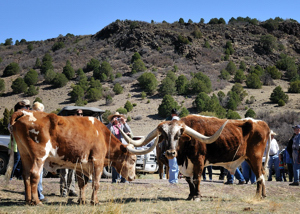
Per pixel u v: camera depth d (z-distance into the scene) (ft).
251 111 187.32
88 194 24.44
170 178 30.22
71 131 19.54
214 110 204.23
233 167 23.90
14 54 495.00
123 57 391.45
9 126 19.85
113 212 17.46
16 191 25.04
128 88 281.74
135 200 22.24
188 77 292.81
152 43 410.52
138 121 199.82
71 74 330.75
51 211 17.13
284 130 131.85
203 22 510.99
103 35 486.79
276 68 345.92
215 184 29.84
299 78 304.50
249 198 22.75
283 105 210.18
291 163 37.83
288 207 20.30
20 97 290.76
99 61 390.21
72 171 24.23
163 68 338.54
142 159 46.78
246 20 526.16
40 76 338.34
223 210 18.58
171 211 18.02
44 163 19.62
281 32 466.70
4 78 362.53
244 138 23.24
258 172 23.84
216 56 372.79
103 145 21.08
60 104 262.67
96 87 278.05
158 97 255.91
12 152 20.11
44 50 484.33
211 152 22.31
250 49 406.41
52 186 26.96
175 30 448.65
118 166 22.68
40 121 18.65
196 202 21.09
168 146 20.10
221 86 272.31
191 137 21.65
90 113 38.04
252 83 271.69
